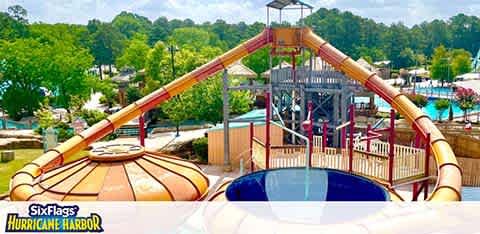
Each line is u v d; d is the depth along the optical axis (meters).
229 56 31.48
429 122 22.91
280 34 32.19
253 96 58.78
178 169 17.77
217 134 32.47
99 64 126.31
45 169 21.06
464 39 186.62
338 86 30.41
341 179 14.03
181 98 42.38
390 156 19.81
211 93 43.03
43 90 68.25
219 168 31.72
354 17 177.00
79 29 108.50
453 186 15.27
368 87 27.50
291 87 32.59
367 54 151.75
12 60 54.97
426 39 189.25
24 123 55.47
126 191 15.59
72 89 56.97
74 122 40.00
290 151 23.17
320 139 24.53
